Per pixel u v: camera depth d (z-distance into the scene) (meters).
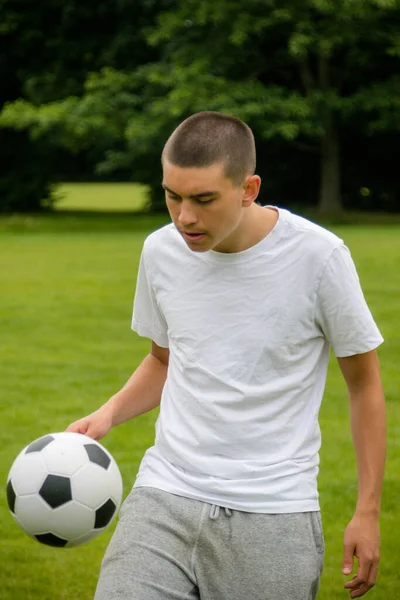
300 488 3.32
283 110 28.61
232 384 3.35
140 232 27.30
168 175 3.14
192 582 3.30
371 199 35.81
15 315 13.45
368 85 33.31
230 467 3.32
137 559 3.26
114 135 30.75
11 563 5.64
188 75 28.95
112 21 34.59
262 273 3.35
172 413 3.49
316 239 3.35
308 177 35.94
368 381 3.45
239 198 3.19
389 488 6.76
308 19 28.97
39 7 34.56
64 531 3.69
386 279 16.28
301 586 3.24
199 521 3.29
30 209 38.03
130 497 3.48
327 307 3.36
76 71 34.72
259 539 3.25
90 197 55.78
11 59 35.91
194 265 3.43
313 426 3.40
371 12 29.02
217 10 29.17
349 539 3.36
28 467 3.72
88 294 15.34
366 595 5.22
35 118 30.64
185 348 3.44
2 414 8.52
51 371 10.20
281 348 3.35
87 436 3.84
